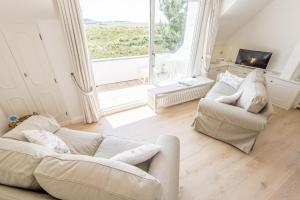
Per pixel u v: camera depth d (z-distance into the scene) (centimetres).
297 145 233
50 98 244
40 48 211
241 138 215
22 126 168
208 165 200
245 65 387
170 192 94
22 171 88
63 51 226
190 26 337
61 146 147
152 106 316
